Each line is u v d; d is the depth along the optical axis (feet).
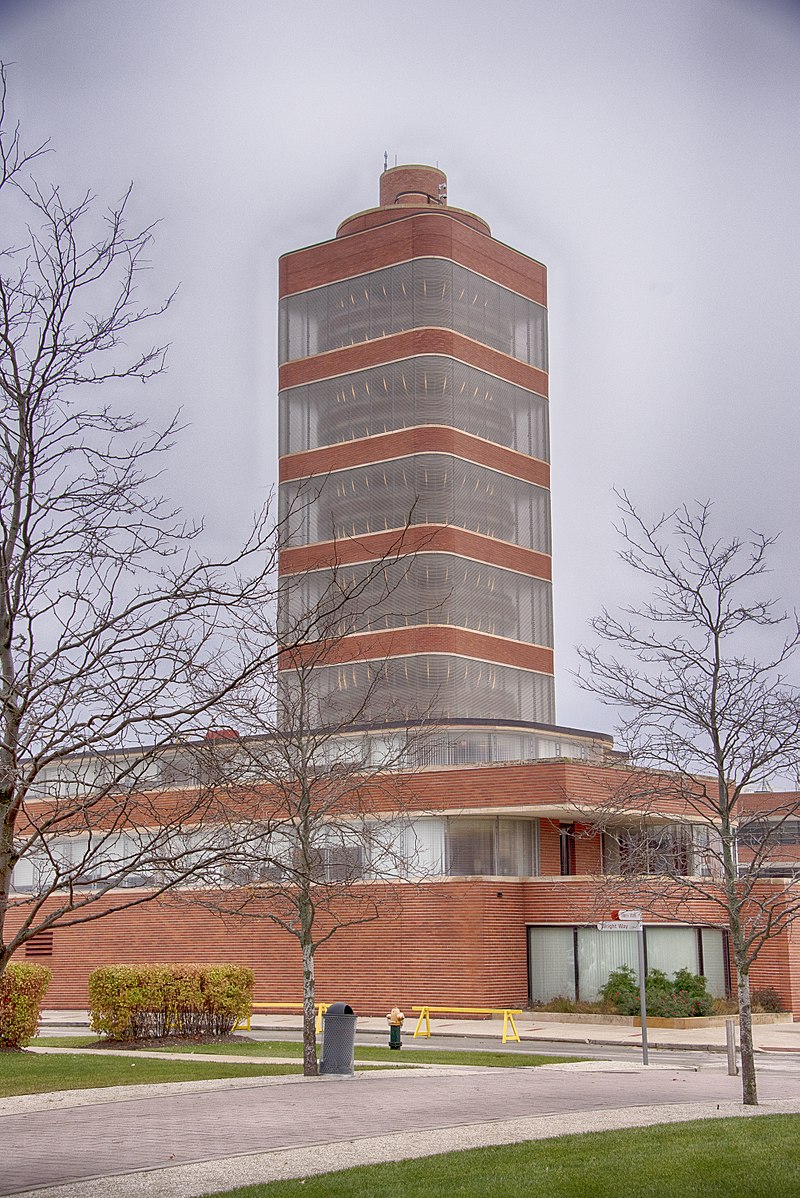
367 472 198.18
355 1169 41.88
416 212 206.39
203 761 45.52
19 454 41.14
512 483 205.36
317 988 144.77
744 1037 62.59
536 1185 39.11
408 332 200.03
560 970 139.13
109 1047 92.27
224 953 151.94
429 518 191.52
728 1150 45.03
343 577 193.98
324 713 182.19
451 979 137.39
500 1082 70.59
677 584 77.77
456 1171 41.47
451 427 196.24
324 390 206.49
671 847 92.68
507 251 215.10
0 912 38.52
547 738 174.70
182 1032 97.71
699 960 137.80
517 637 199.52
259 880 96.17
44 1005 164.45
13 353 41.57
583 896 137.08
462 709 186.50
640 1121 54.60
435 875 136.98
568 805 137.28
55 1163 43.68
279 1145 47.50
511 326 213.05
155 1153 45.70
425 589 188.24
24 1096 61.77
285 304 214.69
